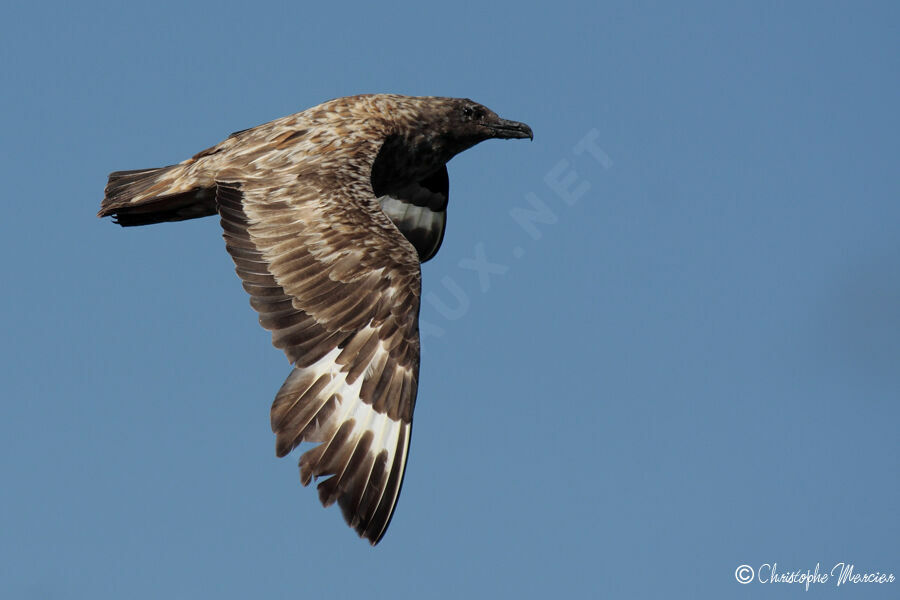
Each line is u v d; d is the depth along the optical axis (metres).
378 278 13.75
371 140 16.66
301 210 14.59
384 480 12.91
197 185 15.98
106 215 16.55
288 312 13.63
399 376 13.29
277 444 12.85
